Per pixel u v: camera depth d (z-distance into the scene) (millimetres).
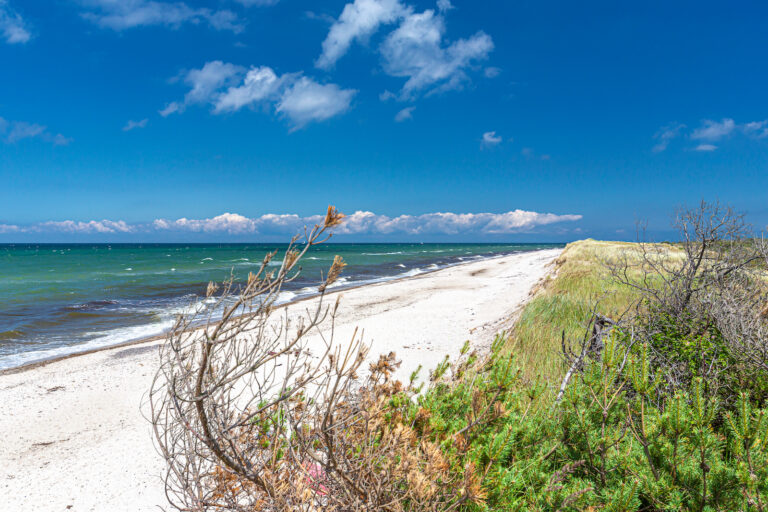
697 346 3982
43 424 7520
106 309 20625
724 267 4754
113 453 6309
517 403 3469
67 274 41188
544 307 10172
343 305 20156
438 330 13844
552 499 2436
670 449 2598
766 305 4227
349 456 2295
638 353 3945
